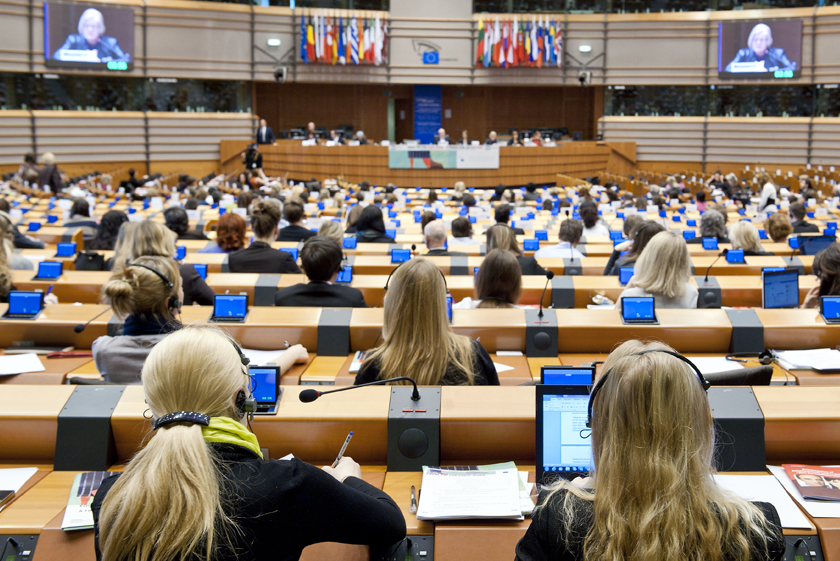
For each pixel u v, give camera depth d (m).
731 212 13.68
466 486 2.39
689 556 1.41
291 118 24.61
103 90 20.86
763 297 4.81
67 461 2.67
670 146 24.09
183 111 21.88
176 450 1.52
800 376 3.78
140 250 4.58
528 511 2.28
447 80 23.05
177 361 1.62
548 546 1.52
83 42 20.06
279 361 3.90
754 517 1.49
